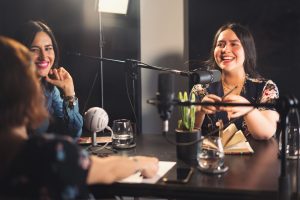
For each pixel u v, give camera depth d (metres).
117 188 1.43
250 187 1.35
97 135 2.25
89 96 2.96
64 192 0.99
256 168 1.58
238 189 1.34
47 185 0.98
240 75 2.40
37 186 0.98
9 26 2.95
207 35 2.77
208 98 1.79
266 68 2.71
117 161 1.42
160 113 1.33
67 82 2.20
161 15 2.83
